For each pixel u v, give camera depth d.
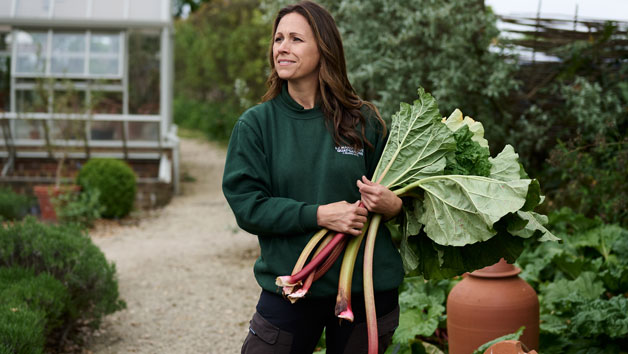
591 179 5.59
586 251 4.89
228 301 5.45
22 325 3.21
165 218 10.21
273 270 1.94
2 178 11.12
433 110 2.05
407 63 6.07
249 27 18.83
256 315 1.99
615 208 5.05
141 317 5.01
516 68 6.21
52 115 11.37
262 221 1.88
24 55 13.16
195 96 27.81
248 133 1.95
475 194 1.88
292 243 1.93
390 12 6.28
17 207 9.95
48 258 4.11
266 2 7.26
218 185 13.95
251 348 1.99
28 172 12.19
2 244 4.12
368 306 1.87
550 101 6.53
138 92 13.60
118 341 4.42
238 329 4.71
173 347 4.32
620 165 5.29
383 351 2.03
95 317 4.21
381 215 1.97
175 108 28.27
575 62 6.12
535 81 6.57
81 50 13.35
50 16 13.05
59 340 4.27
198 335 4.57
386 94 6.00
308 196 1.95
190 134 24.72
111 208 10.03
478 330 2.89
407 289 4.22
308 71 1.99
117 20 13.17
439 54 6.18
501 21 6.21
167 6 13.59
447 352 3.60
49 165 12.25
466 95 6.34
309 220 1.86
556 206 5.80
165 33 13.49
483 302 2.89
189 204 11.62
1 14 12.94
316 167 1.96
